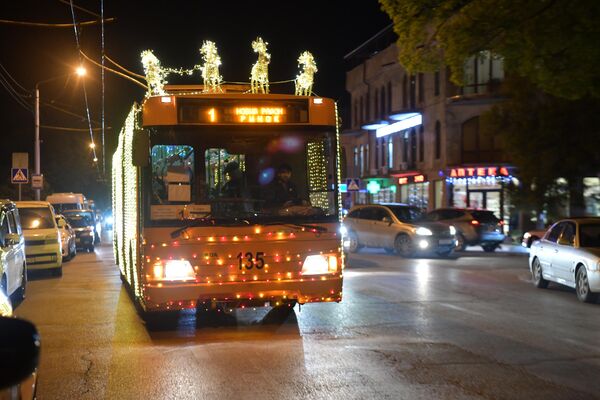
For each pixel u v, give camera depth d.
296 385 7.16
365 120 48.41
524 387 7.11
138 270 10.04
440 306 12.55
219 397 6.75
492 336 9.77
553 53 13.30
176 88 12.30
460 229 26.55
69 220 29.34
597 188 21.25
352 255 24.58
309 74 11.32
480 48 13.79
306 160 9.88
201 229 9.45
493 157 35.47
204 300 9.47
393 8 14.20
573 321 11.16
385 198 46.22
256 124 9.78
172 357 8.47
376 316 11.38
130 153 10.91
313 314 11.58
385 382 7.28
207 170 9.62
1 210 12.88
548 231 15.62
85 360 8.35
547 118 19.28
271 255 9.59
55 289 15.50
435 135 37.75
